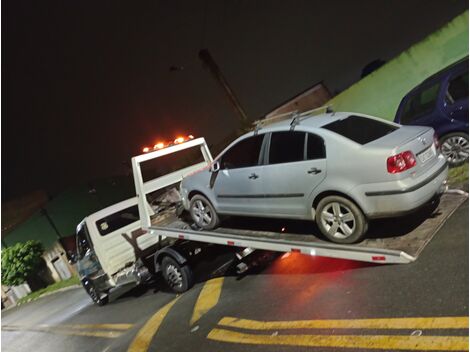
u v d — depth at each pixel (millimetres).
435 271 4090
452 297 3604
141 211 7285
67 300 13938
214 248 6730
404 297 3906
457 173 6547
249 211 5680
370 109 10578
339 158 4531
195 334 5164
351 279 4723
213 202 6195
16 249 19219
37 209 20047
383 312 3820
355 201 4461
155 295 8406
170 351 5047
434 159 4688
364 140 4609
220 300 5855
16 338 11375
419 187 4270
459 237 4535
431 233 4359
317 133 4797
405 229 4672
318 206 4793
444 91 6934
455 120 6785
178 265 6996
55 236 18891
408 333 3410
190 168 7859
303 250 4859
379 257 4219
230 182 5820
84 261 9250
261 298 5281
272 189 5246
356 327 3777
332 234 4711
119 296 10219
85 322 9094
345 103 10961
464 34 8805
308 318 4273
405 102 7777
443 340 3168
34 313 14570
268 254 6223
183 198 6793
